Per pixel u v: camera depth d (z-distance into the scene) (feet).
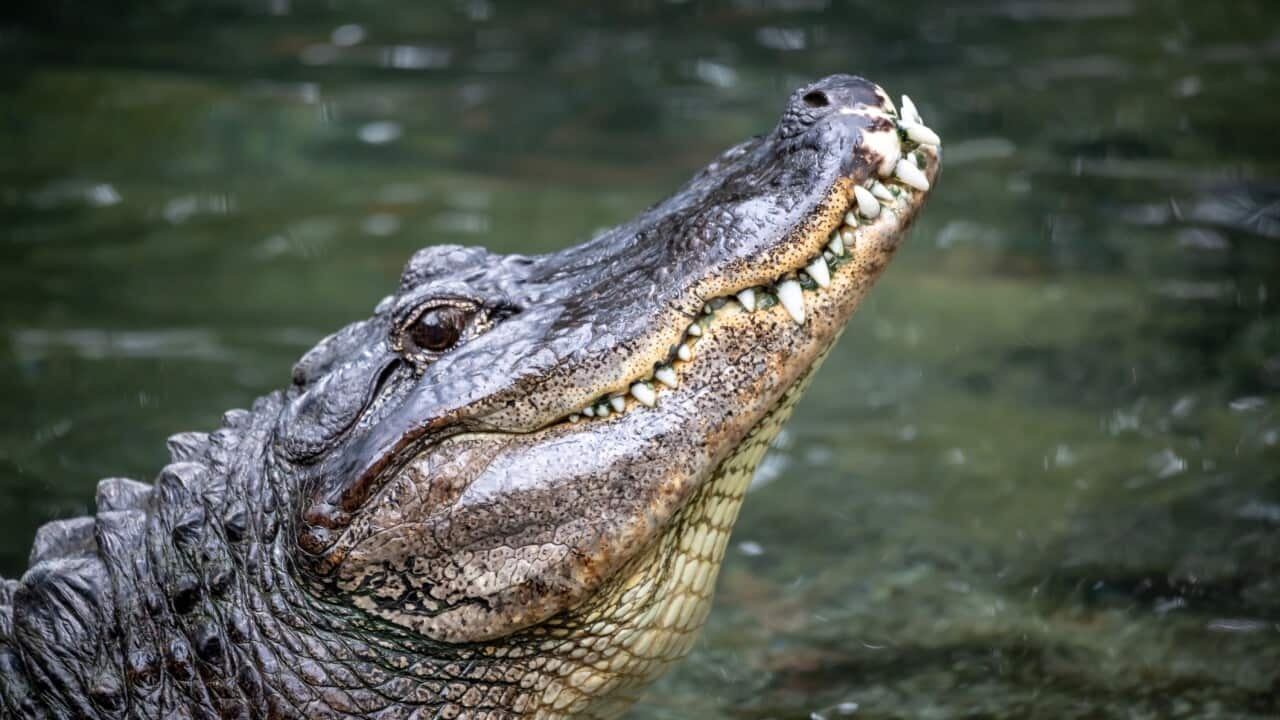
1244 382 42.14
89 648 22.74
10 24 91.35
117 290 51.75
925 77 78.74
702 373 21.15
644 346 20.81
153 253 55.93
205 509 22.38
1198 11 90.84
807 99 21.48
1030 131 69.15
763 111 73.05
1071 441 39.11
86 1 97.50
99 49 86.63
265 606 21.58
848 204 20.84
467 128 72.33
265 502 21.85
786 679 28.22
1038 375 43.96
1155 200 59.26
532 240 55.01
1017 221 58.29
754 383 21.17
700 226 21.20
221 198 62.64
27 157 67.92
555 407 20.93
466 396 20.77
